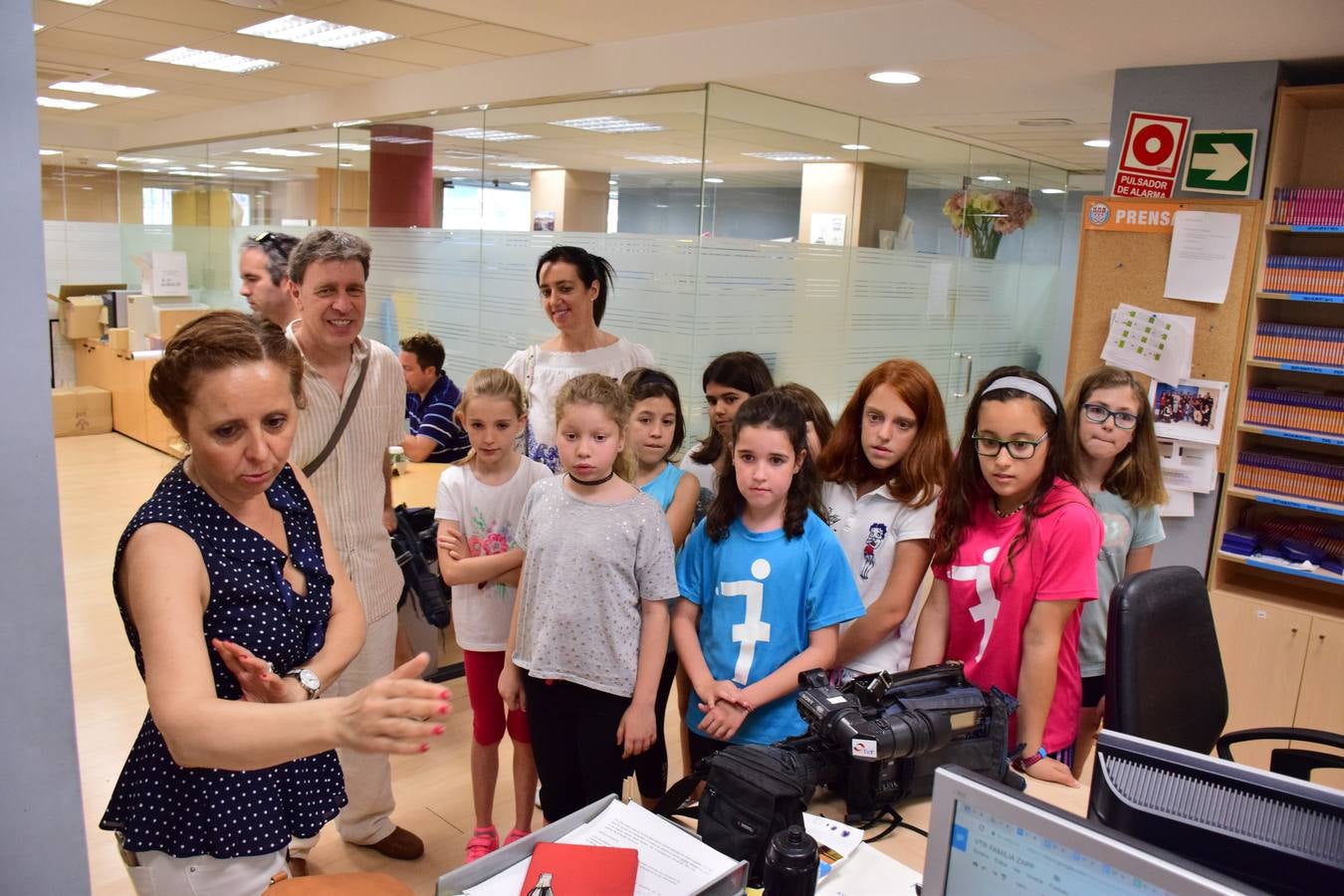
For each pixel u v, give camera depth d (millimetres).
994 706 1639
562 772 2135
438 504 2541
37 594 1208
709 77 4234
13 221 1141
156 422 7445
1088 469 2607
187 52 5094
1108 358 3766
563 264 3152
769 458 1859
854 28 3771
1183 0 2672
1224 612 3572
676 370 4094
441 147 5375
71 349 8758
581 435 2037
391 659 2479
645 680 2041
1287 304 3795
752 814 1364
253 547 1304
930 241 5496
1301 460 3482
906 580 2043
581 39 4480
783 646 1918
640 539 2051
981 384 1933
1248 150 3484
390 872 2510
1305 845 1035
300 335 2260
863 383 2162
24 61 1127
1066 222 7430
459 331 5352
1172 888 812
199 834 1265
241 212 7023
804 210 4555
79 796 1274
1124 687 1938
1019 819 922
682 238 4023
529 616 2125
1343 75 3527
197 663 1146
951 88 4180
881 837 1542
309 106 6258
